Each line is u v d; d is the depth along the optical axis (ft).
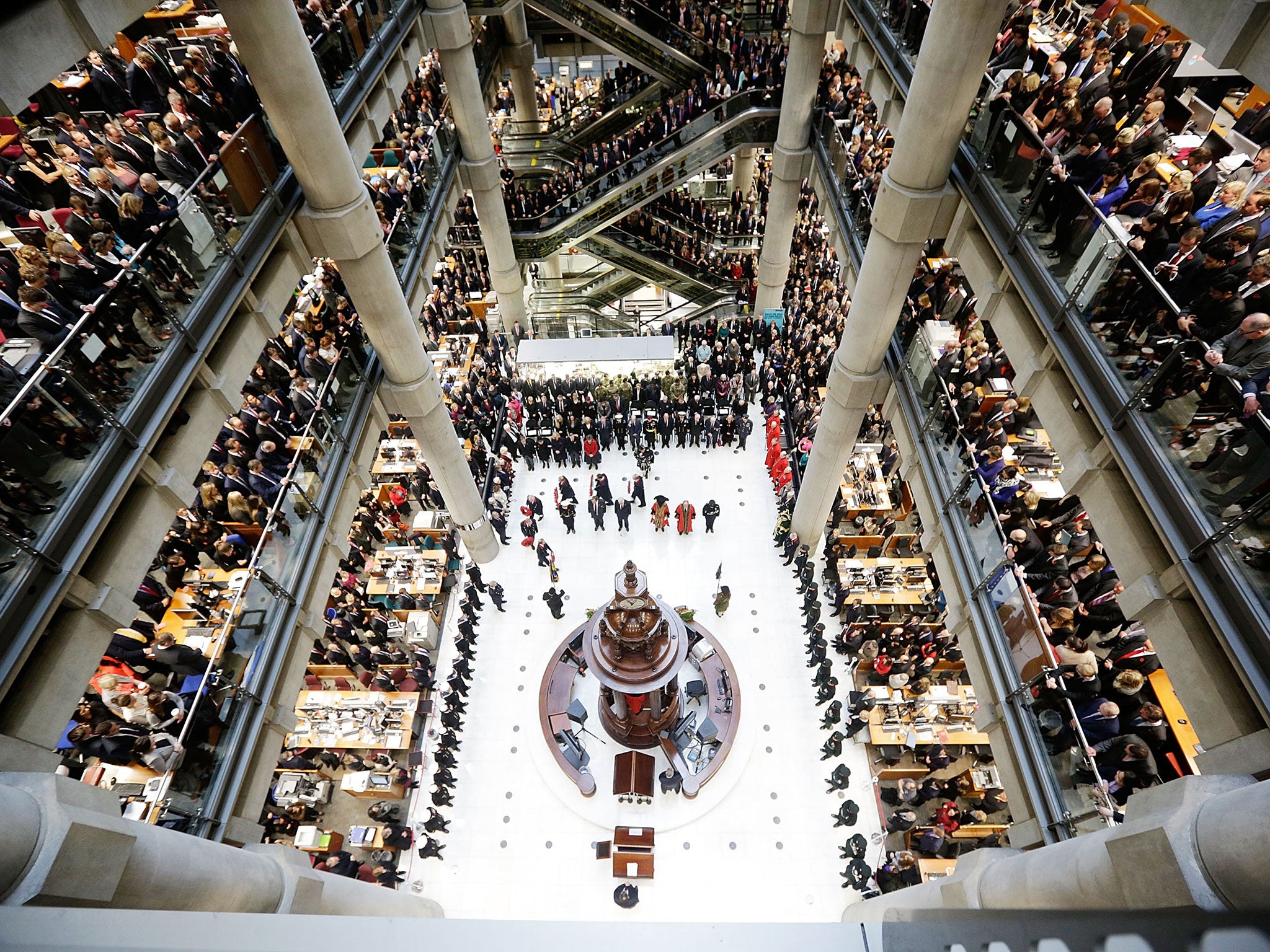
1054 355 28.19
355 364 41.98
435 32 52.70
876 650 47.80
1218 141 35.47
